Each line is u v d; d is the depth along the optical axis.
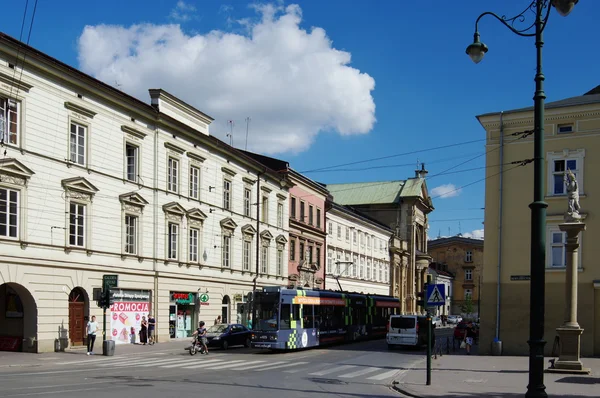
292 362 29.52
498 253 36.34
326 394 18.28
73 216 33.09
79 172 33.47
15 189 29.30
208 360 29.61
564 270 34.50
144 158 39.25
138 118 38.75
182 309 43.34
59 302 31.75
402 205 97.44
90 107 34.41
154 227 40.03
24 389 16.59
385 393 19.31
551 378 23.19
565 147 35.41
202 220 45.44
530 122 36.56
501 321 35.91
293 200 62.19
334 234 72.44
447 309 119.75
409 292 96.25
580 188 34.88
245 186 52.41
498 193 36.84
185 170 43.66
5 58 28.84
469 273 125.31
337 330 42.47
